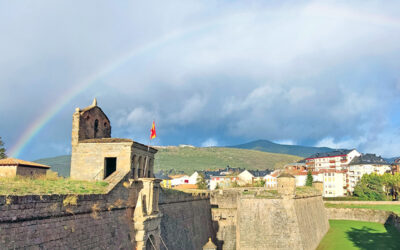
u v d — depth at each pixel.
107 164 48.72
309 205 80.69
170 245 48.84
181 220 56.38
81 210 29.44
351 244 75.25
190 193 63.12
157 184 42.25
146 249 40.09
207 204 75.62
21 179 31.80
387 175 143.62
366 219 108.38
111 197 34.81
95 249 31.03
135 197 39.97
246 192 72.00
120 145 41.72
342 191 178.88
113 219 34.84
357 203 121.94
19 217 22.45
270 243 65.44
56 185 31.47
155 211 41.34
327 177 180.62
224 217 77.06
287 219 66.69
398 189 137.88
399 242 74.94
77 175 42.75
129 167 40.78
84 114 45.81
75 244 28.19
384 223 102.75
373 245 73.00
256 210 68.12
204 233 68.69
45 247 24.72
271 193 71.38
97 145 42.53
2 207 21.17
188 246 56.81
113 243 34.09
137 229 38.28
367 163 176.62
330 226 100.44
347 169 187.00
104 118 51.91
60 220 26.69
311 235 74.12
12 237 21.88
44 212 24.86
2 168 48.22
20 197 22.64
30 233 23.41
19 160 50.19
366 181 143.62
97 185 35.12
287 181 68.69
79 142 43.47
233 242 75.94
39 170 52.62
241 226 67.50
